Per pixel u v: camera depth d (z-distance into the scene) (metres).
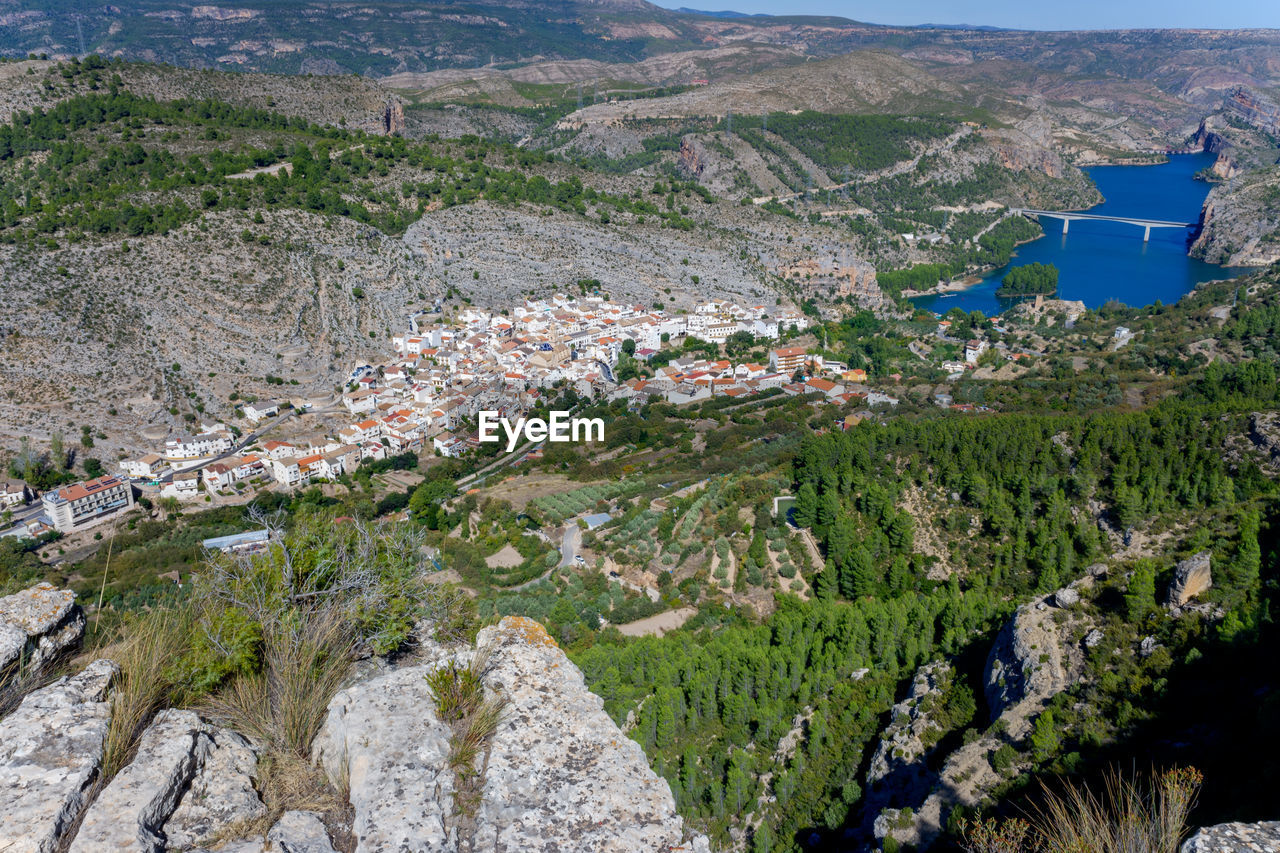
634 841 10.53
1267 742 34.28
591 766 11.54
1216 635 44.09
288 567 14.07
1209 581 47.75
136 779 9.85
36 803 9.18
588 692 13.08
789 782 51.22
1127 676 44.94
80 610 13.78
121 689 11.44
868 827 46.62
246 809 10.37
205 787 10.47
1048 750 42.12
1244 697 39.50
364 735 11.33
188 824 9.94
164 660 12.42
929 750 49.69
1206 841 11.20
